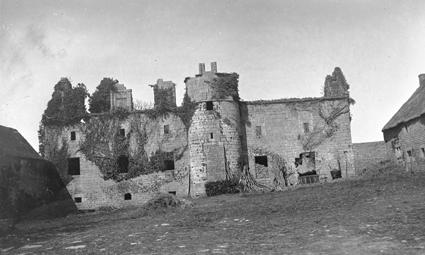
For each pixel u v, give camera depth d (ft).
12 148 120.26
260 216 65.62
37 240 60.13
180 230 56.90
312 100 158.71
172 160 154.10
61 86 155.53
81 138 153.38
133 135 153.79
